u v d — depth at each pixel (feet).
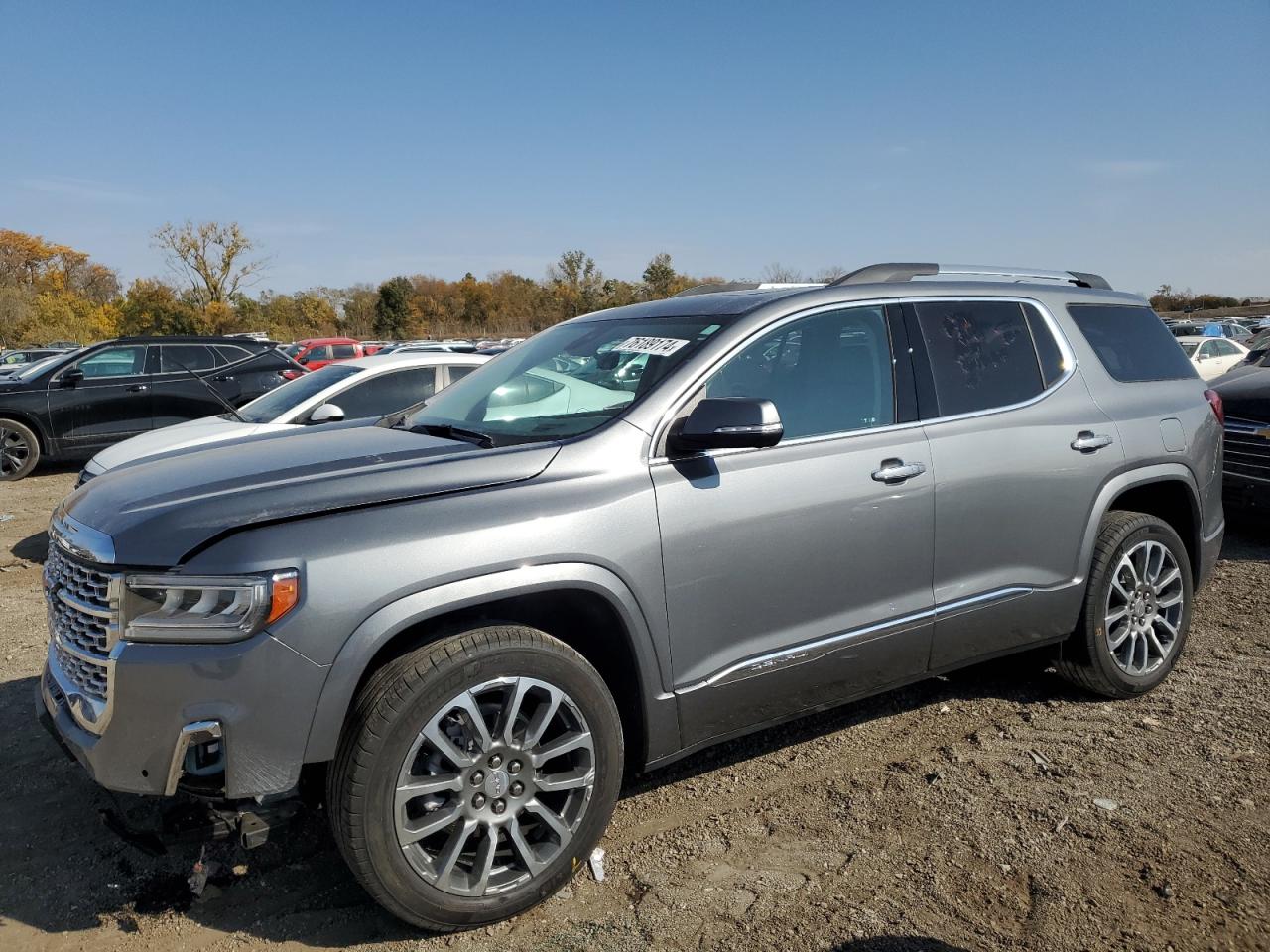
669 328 11.11
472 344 115.34
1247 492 21.85
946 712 13.14
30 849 10.02
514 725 8.53
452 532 8.24
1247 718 12.64
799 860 9.50
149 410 37.73
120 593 7.68
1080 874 9.12
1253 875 9.04
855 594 10.54
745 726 10.16
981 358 12.12
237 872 9.53
